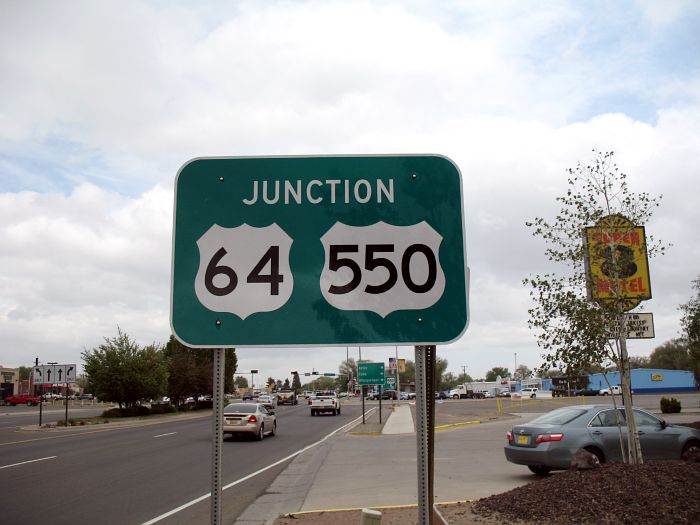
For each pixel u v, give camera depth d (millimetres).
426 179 4258
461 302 4113
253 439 23203
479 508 7730
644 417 11930
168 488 11477
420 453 3865
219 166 4242
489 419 33344
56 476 13008
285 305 4094
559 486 7699
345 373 148250
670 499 6539
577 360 9242
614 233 9602
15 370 104125
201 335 4047
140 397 42250
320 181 4242
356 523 7723
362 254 4160
